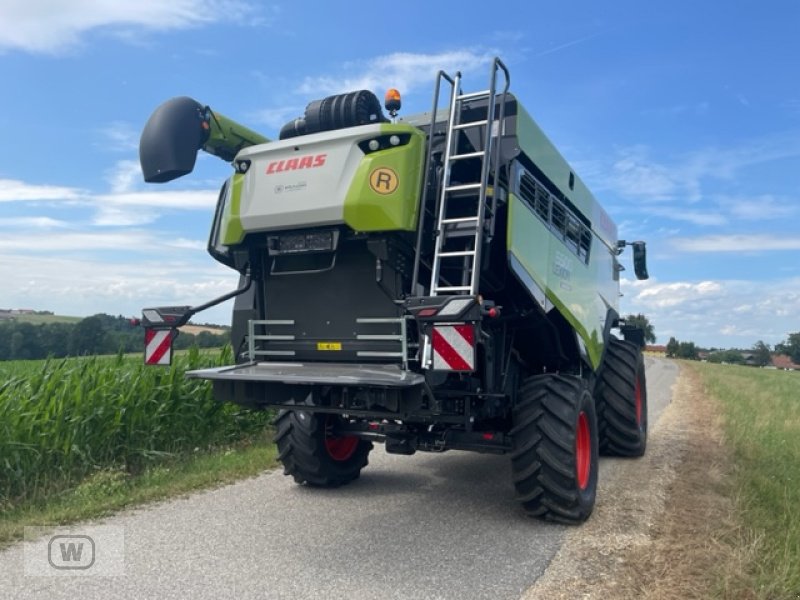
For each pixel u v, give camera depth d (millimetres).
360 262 4875
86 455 6531
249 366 5082
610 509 5418
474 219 4496
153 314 5293
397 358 4707
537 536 4777
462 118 5168
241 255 5250
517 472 5016
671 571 3971
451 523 5121
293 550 4465
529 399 5086
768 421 10102
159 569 4090
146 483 6234
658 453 7875
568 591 3744
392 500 5820
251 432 8883
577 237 6516
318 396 4859
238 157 5012
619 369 7473
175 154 5102
